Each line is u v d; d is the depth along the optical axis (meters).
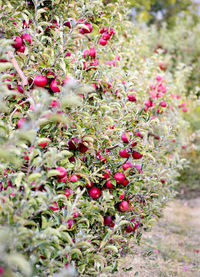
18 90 2.11
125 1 2.94
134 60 4.34
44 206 1.58
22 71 2.15
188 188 7.35
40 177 1.57
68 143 2.11
